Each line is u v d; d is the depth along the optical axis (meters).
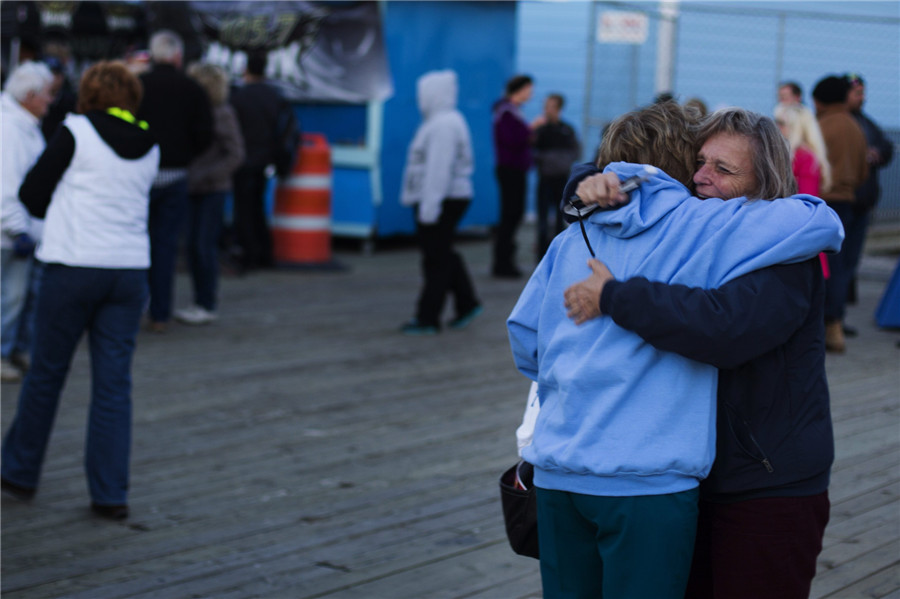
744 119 2.00
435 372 6.20
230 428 4.96
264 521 3.79
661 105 2.11
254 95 9.38
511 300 8.82
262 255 9.95
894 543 3.54
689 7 12.26
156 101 6.46
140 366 6.13
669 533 1.86
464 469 4.40
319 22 10.89
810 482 1.91
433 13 11.35
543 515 1.99
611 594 1.90
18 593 3.15
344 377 6.02
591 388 1.89
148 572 3.33
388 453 4.62
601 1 10.83
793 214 1.88
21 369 5.90
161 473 4.31
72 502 3.97
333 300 8.56
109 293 3.78
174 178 6.77
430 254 7.24
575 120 15.23
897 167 13.52
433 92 6.93
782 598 1.92
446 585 3.22
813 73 13.98
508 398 5.62
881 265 12.08
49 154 3.68
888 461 4.47
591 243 1.97
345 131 11.51
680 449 1.84
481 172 12.30
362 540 3.60
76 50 11.56
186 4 11.33
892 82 13.91
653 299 1.82
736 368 1.91
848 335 7.57
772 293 1.84
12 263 5.77
